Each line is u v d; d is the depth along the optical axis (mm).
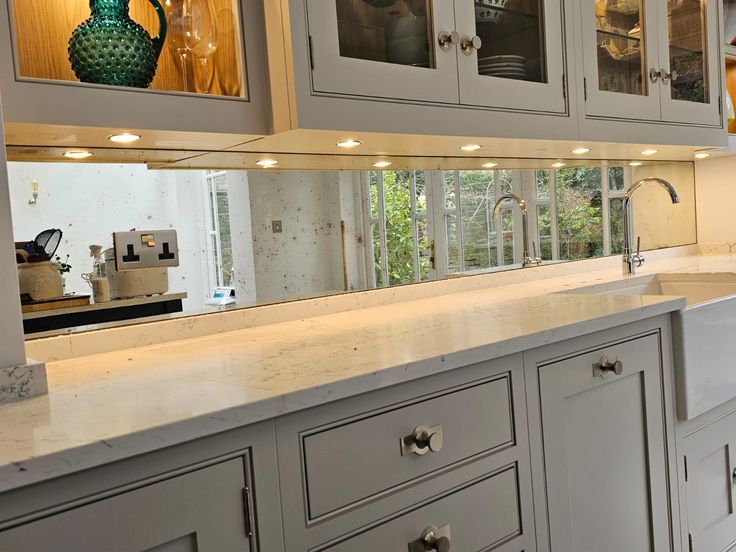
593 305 1624
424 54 1593
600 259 2734
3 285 1013
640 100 2174
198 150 1569
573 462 1412
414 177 2062
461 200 2203
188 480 848
